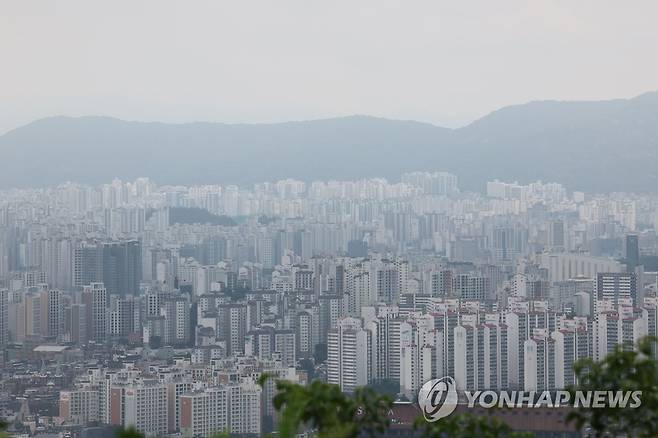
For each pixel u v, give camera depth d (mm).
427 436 4438
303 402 4266
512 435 4297
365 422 4355
